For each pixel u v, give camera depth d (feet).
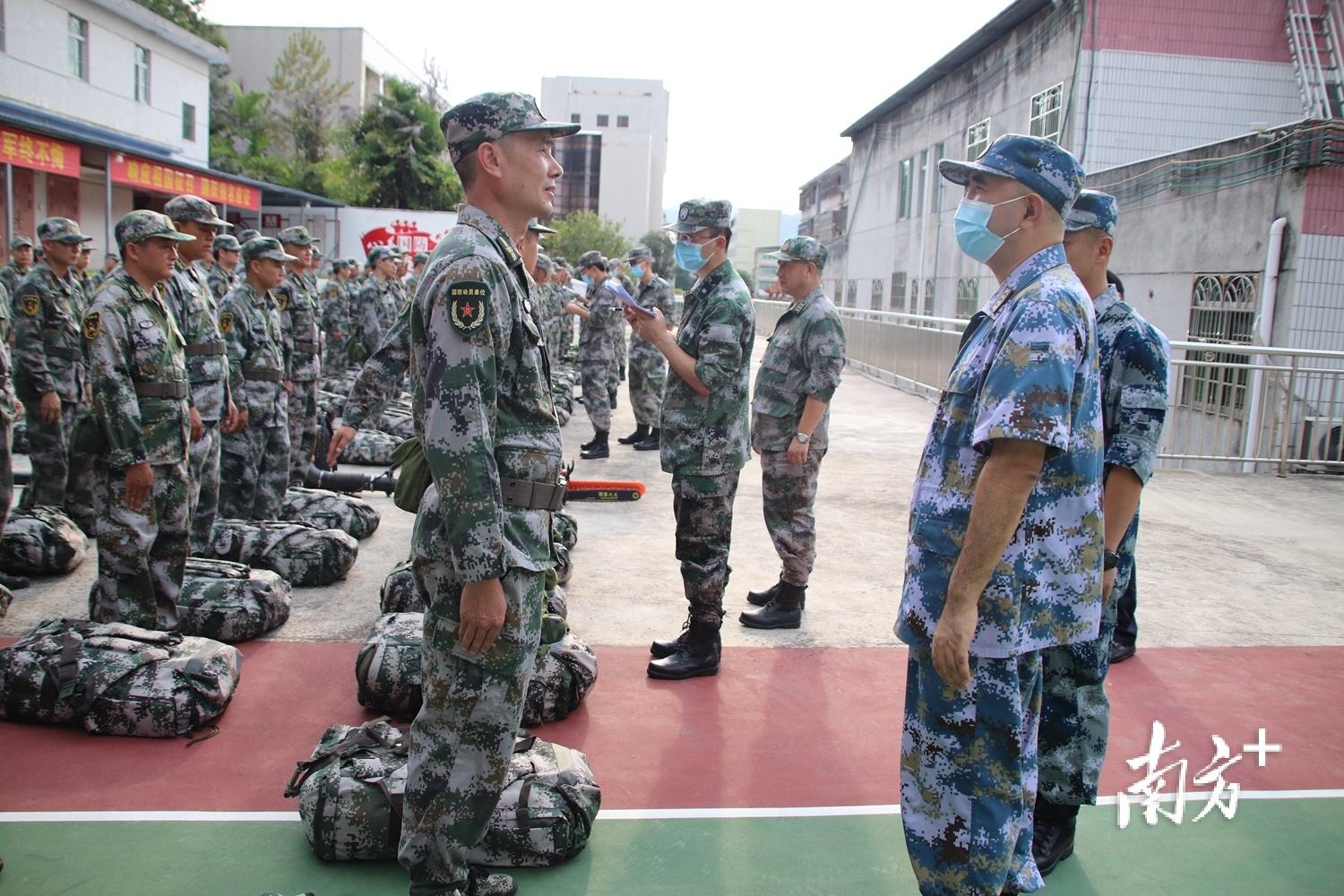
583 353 32.30
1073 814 10.30
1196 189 40.22
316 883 9.22
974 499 7.28
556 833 9.62
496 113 7.82
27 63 61.57
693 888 9.48
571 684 12.79
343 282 40.11
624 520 24.48
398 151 120.06
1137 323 10.25
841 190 124.67
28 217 59.93
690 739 12.62
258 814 10.37
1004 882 8.25
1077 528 7.80
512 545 7.89
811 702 13.91
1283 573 21.25
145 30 74.18
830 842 10.41
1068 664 9.75
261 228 86.84
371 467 28.94
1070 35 51.08
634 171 293.64
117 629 12.56
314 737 12.12
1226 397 33.96
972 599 7.30
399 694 12.30
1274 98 51.11
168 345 13.64
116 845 9.73
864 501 27.48
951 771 7.79
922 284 75.92
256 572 15.85
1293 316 34.65
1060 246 7.86
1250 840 10.83
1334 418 32.65
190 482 14.17
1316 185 34.01
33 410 20.92
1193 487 30.25
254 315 19.40
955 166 8.09
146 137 75.15
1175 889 9.89
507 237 8.15
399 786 9.52
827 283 115.65
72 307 23.90
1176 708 14.24
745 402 14.06
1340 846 10.78
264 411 19.69
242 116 121.70
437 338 7.38
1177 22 50.16
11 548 17.30
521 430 8.08
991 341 7.62
